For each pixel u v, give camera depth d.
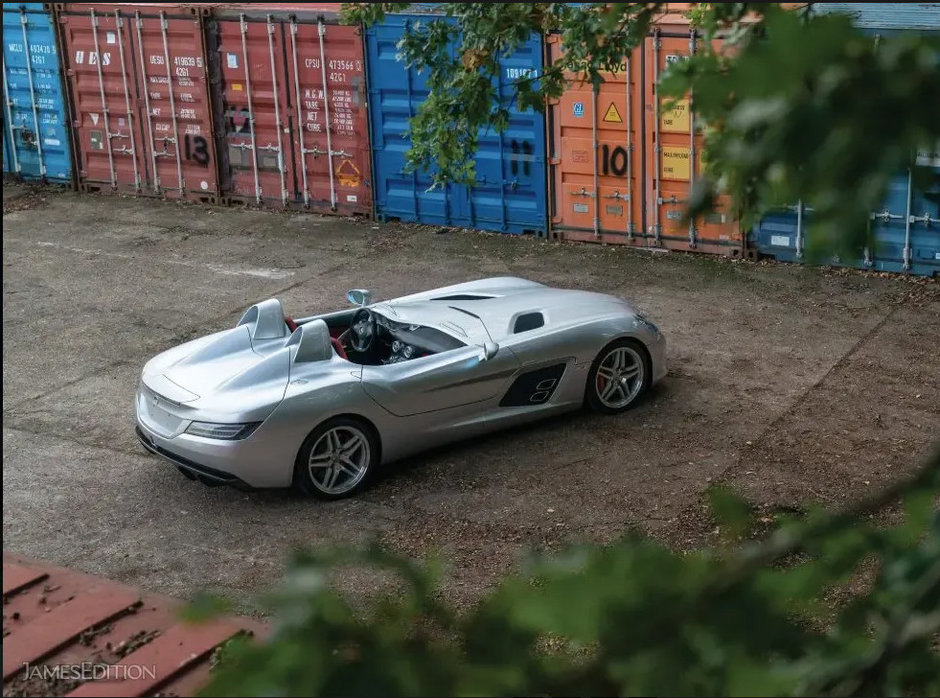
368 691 1.16
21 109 18.48
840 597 5.57
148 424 7.81
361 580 6.48
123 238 15.62
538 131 14.25
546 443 8.48
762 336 10.93
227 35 16.20
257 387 7.51
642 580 1.18
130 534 7.29
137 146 17.61
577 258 13.92
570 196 14.38
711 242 13.60
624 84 13.45
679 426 8.77
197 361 7.90
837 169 0.86
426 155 8.16
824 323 11.23
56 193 18.31
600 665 1.17
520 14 7.21
